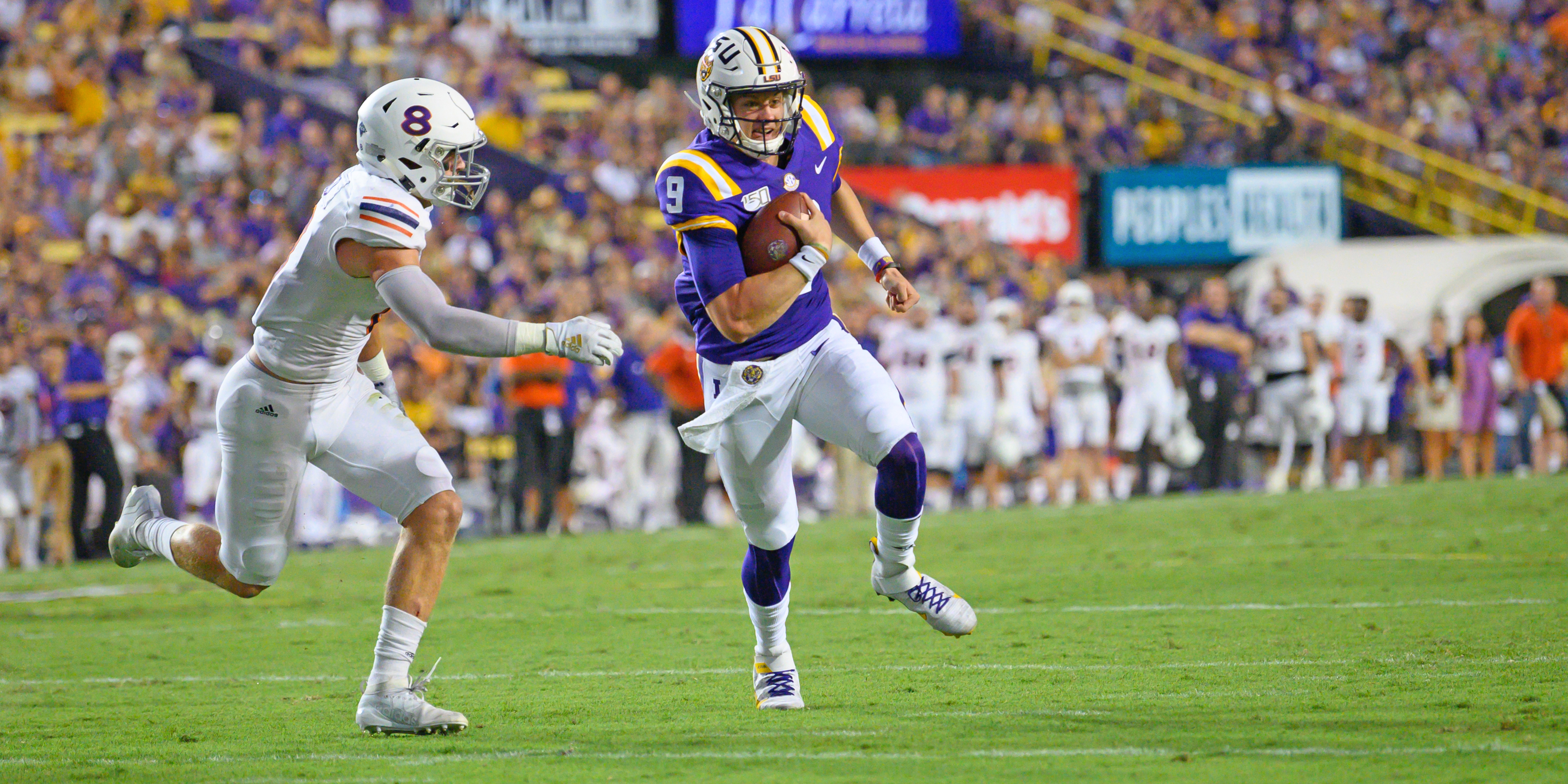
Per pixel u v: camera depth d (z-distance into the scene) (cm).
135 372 4212
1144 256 7312
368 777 1330
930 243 6150
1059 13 8512
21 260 5044
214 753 1478
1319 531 3412
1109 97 8225
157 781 1341
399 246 1472
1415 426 5172
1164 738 1385
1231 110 8125
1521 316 4997
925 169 7056
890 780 1252
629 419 4588
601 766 1351
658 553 3706
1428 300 5759
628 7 7881
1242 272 6381
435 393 4691
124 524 1764
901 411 1623
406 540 1569
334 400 1588
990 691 1700
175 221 5631
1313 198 7488
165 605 2998
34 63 6312
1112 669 1819
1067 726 1468
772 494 1633
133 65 6531
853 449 1636
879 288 5572
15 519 4084
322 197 1540
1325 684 1648
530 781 1295
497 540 4297
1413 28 8712
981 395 4847
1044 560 3131
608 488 4872
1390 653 1841
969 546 3484
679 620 2483
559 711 1677
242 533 1622
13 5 6675
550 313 4719
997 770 1278
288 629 2566
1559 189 8138
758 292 1571
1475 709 1467
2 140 6016
